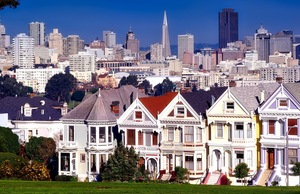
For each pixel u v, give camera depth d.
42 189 99.38
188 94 147.88
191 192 98.44
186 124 144.38
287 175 128.38
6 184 105.12
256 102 143.00
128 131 149.62
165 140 146.62
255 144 139.88
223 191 100.38
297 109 135.38
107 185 105.00
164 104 151.62
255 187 105.94
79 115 156.50
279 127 137.38
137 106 148.62
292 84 140.25
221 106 141.88
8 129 174.75
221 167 141.88
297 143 135.25
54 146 176.12
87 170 153.88
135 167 142.50
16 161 139.62
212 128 142.75
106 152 153.12
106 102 160.88
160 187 103.62
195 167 143.12
